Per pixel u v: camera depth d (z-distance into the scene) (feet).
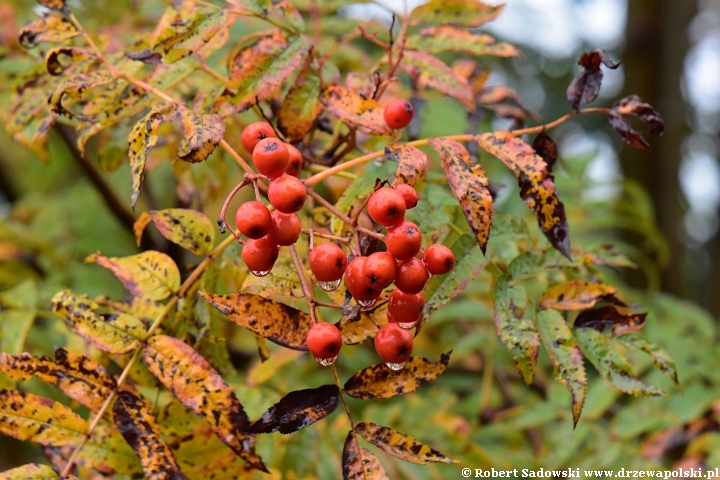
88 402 1.26
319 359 1.16
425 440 1.69
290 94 1.37
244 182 1.15
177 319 1.35
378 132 1.29
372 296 1.14
